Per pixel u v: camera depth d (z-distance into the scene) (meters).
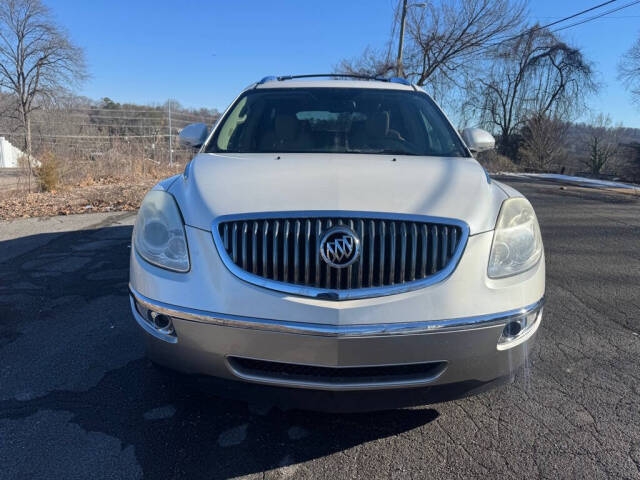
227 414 2.45
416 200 2.10
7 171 17.19
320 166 2.50
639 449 2.18
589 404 2.54
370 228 1.98
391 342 1.91
